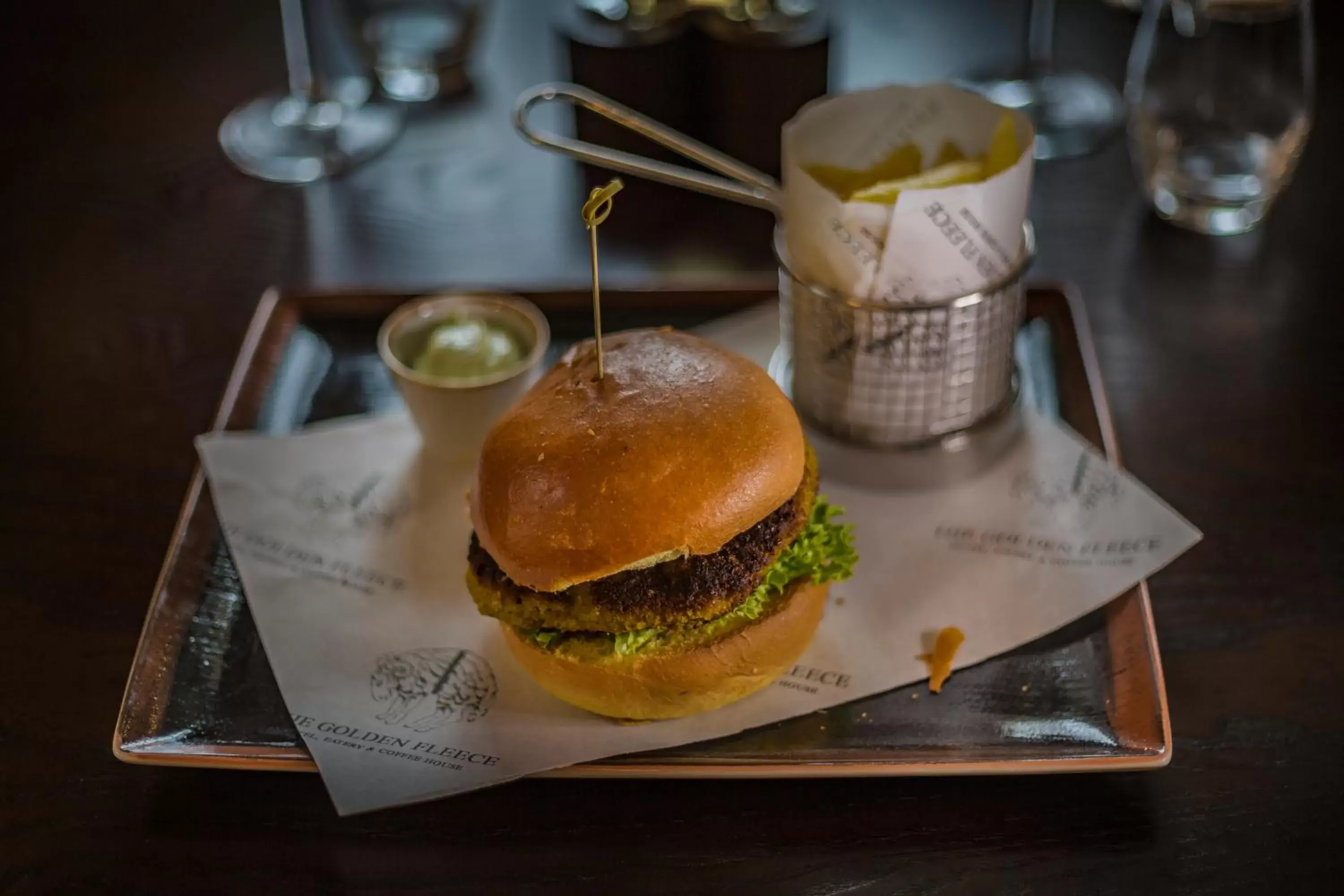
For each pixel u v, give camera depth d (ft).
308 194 2.49
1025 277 1.83
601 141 2.43
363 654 1.64
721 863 1.45
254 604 1.69
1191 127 2.23
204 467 1.85
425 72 2.75
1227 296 2.15
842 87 2.64
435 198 2.47
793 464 1.53
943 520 1.77
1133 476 1.85
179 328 2.18
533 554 1.47
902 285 1.69
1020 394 1.90
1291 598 1.68
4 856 1.47
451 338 1.89
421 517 1.81
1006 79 2.65
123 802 1.52
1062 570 1.69
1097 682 1.58
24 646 1.69
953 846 1.46
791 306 1.81
